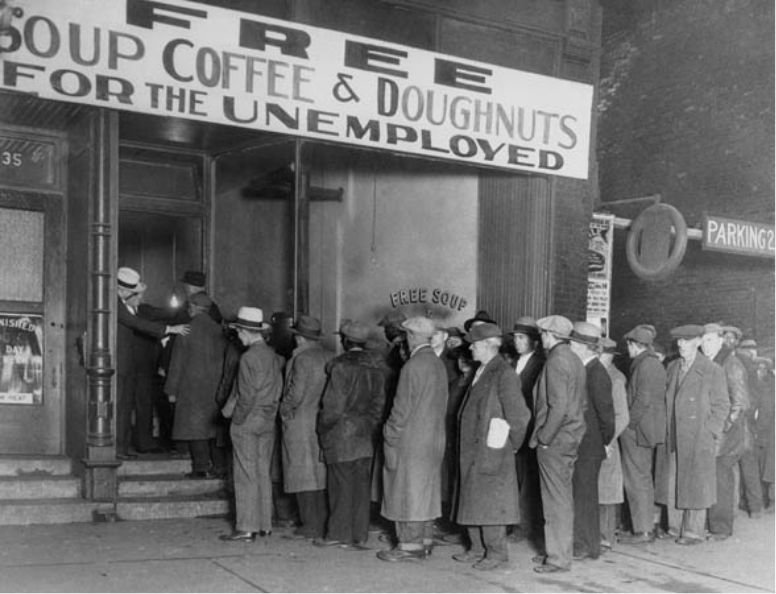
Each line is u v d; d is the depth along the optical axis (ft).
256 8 28.81
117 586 19.61
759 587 21.76
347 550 24.06
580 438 22.67
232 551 23.36
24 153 29.32
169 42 27.02
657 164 49.98
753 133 44.80
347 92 29.86
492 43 33.27
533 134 33.55
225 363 27.94
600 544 25.18
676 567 23.82
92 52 25.98
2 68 24.94
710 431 26.76
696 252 47.98
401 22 31.40
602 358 25.82
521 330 25.73
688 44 48.62
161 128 30.63
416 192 37.76
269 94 28.55
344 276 39.81
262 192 34.19
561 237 34.30
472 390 22.48
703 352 29.01
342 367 24.29
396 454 22.91
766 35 44.42
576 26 34.86
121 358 30.40
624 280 51.98
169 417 33.01
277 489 27.35
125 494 27.99
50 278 29.53
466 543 24.90
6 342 28.96
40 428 29.19
